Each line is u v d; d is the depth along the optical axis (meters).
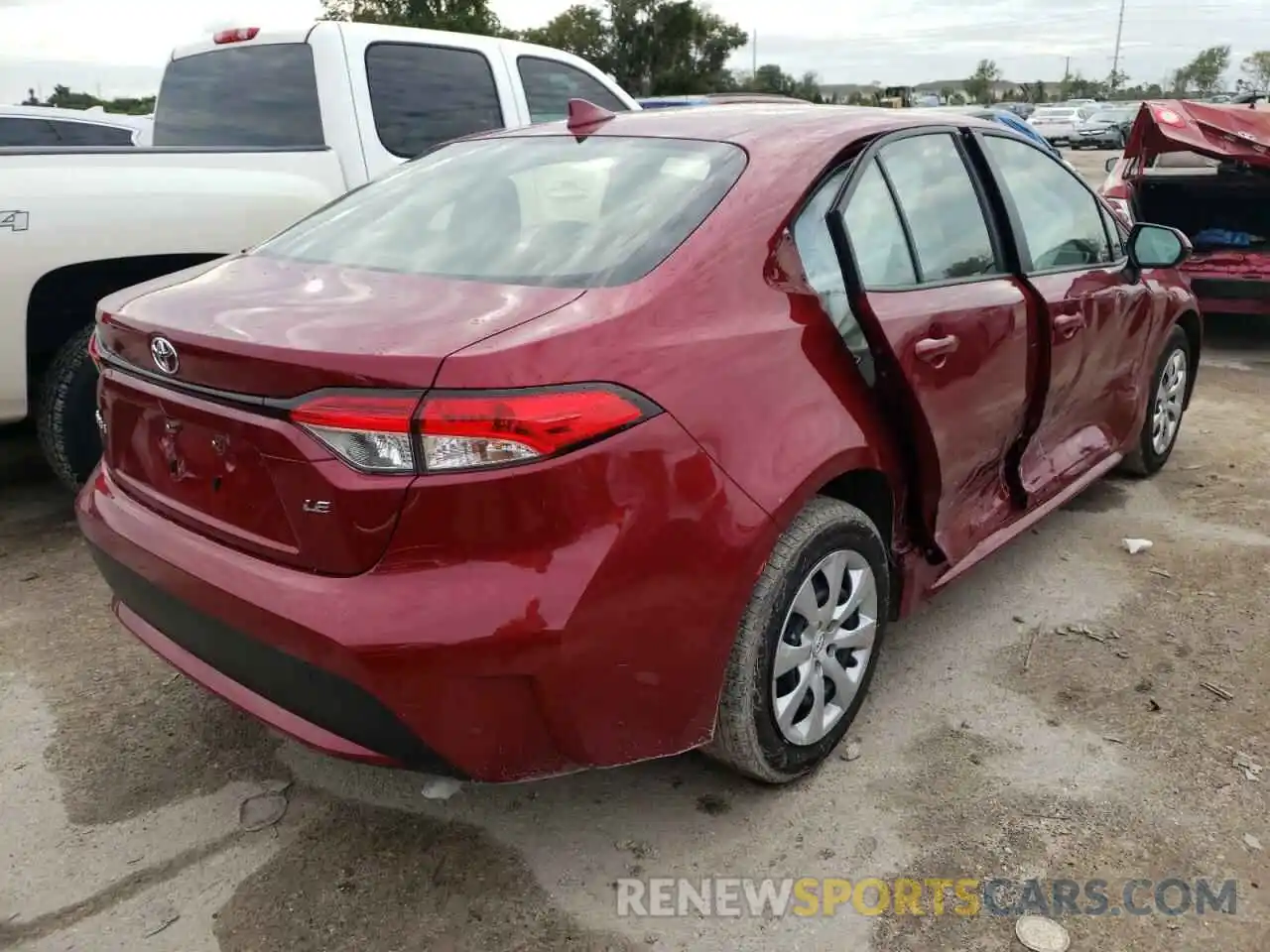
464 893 2.39
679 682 2.25
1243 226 8.27
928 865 2.46
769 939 2.26
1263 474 5.06
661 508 2.13
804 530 2.49
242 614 2.16
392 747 2.10
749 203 2.55
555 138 3.15
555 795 2.72
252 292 2.50
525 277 2.40
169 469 2.42
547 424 1.99
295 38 5.16
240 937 2.27
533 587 2.01
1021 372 3.31
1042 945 2.22
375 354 1.98
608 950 2.23
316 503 2.05
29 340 4.20
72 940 2.26
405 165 3.43
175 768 2.84
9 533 4.43
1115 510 4.62
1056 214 3.82
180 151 4.42
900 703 3.12
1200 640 3.48
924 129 3.21
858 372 2.68
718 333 2.33
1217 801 2.66
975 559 3.31
